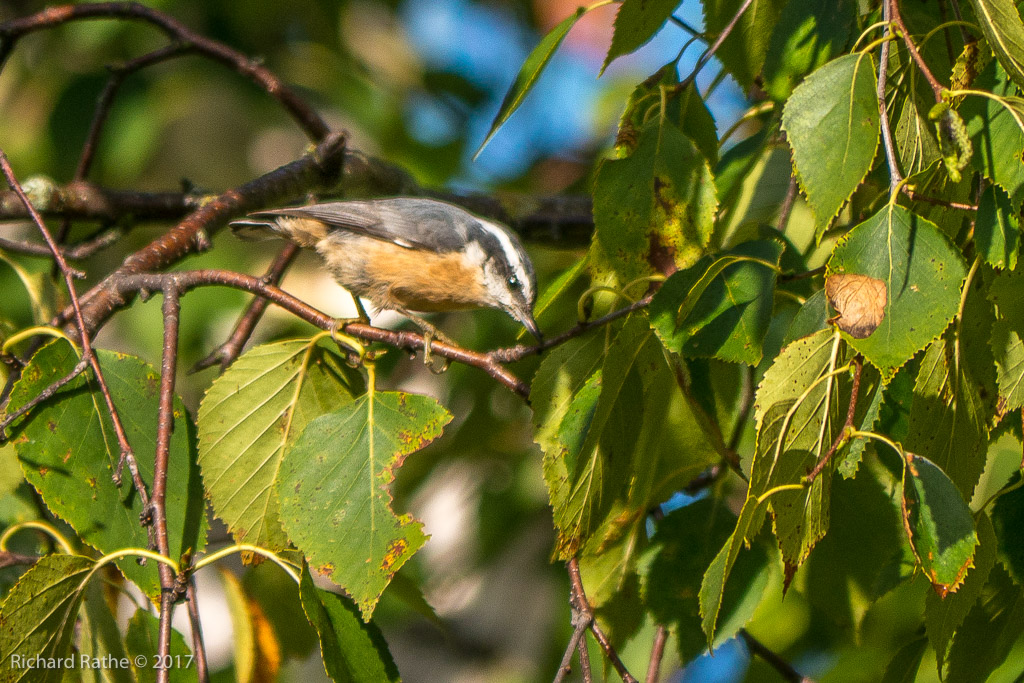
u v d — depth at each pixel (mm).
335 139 9531
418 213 9562
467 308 9891
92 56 13477
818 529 5180
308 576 5754
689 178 6160
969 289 5098
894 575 6652
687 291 5582
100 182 13359
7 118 13227
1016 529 5500
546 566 12219
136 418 6348
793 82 6371
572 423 6113
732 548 5105
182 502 6289
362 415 6082
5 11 13742
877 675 9445
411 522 5824
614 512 6859
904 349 4582
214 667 11422
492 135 6035
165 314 6688
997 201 4699
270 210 9000
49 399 6078
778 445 5070
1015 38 4668
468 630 13648
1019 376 5105
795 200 7422
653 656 6824
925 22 5996
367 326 6770
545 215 11172
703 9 6637
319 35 14164
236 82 13844
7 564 6453
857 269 4699
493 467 12227
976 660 5602
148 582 5980
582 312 6031
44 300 8227
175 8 13492
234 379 6512
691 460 7031
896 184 4750
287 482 5922
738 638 7809
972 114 4832
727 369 6852
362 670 5832
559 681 5828
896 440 5965
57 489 5965
